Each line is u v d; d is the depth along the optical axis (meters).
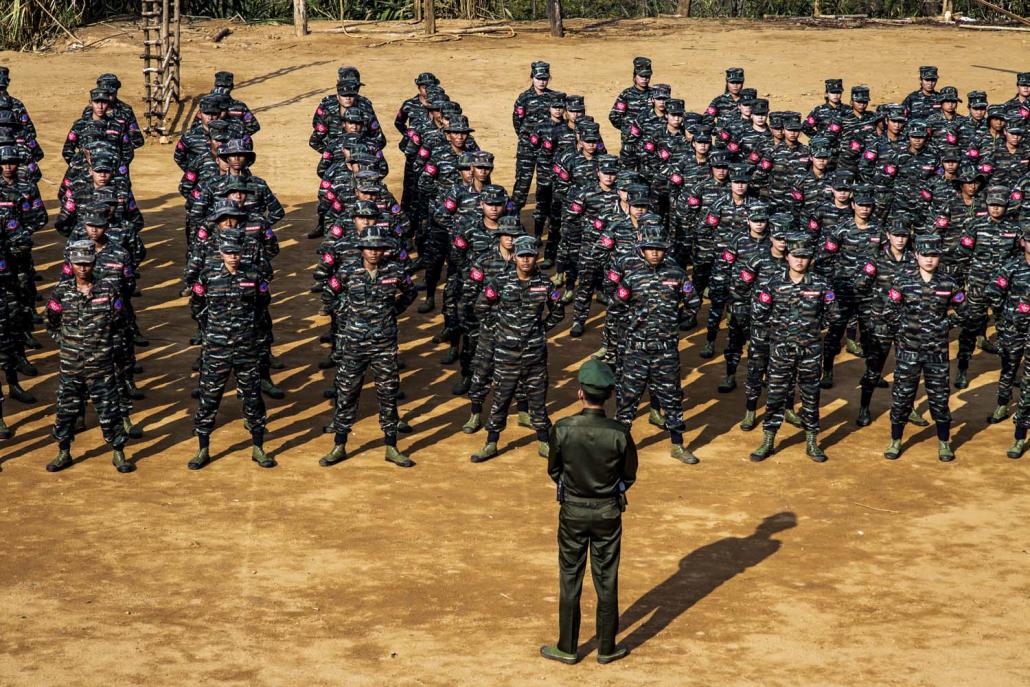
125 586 10.22
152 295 17.97
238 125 17.08
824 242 15.89
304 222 21.41
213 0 38.09
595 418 8.95
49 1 33.72
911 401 13.31
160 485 12.29
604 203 16.36
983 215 16.64
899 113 19.22
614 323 14.58
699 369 16.19
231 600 10.02
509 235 12.70
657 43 35.31
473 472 12.87
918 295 12.91
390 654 9.15
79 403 12.38
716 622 9.81
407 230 17.47
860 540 11.48
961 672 8.98
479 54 33.34
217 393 12.50
